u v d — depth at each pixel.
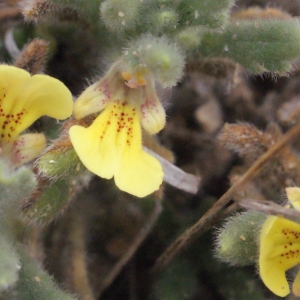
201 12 0.20
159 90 0.22
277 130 0.23
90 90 0.20
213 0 0.20
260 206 0.20
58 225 0.22
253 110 0.24
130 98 0.21
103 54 0.22
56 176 0.20
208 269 0.22
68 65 0.23
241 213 0.21
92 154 0.20
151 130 0.21
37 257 0.21
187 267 0.22
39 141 0.21
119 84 0.21
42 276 0.20
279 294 0.20
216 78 0.22
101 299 0.22
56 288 0.20
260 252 0.19
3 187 0.19
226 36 0.21
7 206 0.20
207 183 0.23
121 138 0.20
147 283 0.22
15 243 0.20
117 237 0.22
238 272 0.22
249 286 0.22
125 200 0.22
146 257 0.22
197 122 0.24
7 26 0.23
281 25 0.21
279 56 0.21
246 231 0.20
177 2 0.20
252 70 0.21
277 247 0.20
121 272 0.22
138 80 0.20
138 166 0.20
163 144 0.24
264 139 0.22
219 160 0.23
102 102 0.20
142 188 0.20
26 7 0.21
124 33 0.21
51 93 0.20
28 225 0.20
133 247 0.22
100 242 0.22
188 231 0.22
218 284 0.22
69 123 0.21
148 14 0.20
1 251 0.19
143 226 0.22
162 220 0.23
